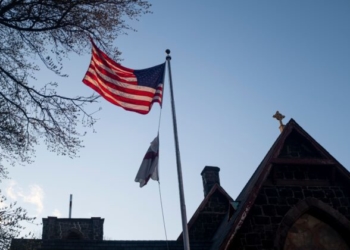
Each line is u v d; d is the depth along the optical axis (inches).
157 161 445.1
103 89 446.3
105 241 603.5
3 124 372.8
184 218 402.6
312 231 517.3
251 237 492.4
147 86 477.1
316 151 569.0
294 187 540.7
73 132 397.7
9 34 385.4
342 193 544.7
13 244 469.1
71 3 376.8
